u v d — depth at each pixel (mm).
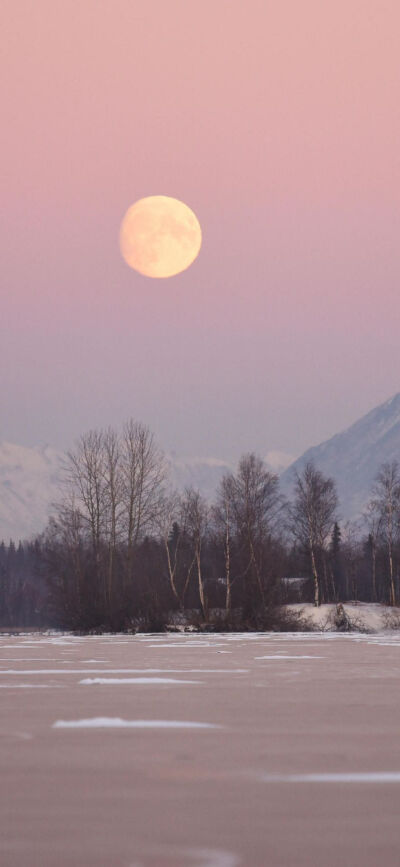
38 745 28875
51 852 17125
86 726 33062
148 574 158500
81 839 18000
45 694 44469
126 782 23266
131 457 170125
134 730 32094
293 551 193625
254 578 152000
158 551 166625
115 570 162000
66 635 145875
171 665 65750
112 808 20500
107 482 167625
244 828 18781
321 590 196875
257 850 17203
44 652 85250
